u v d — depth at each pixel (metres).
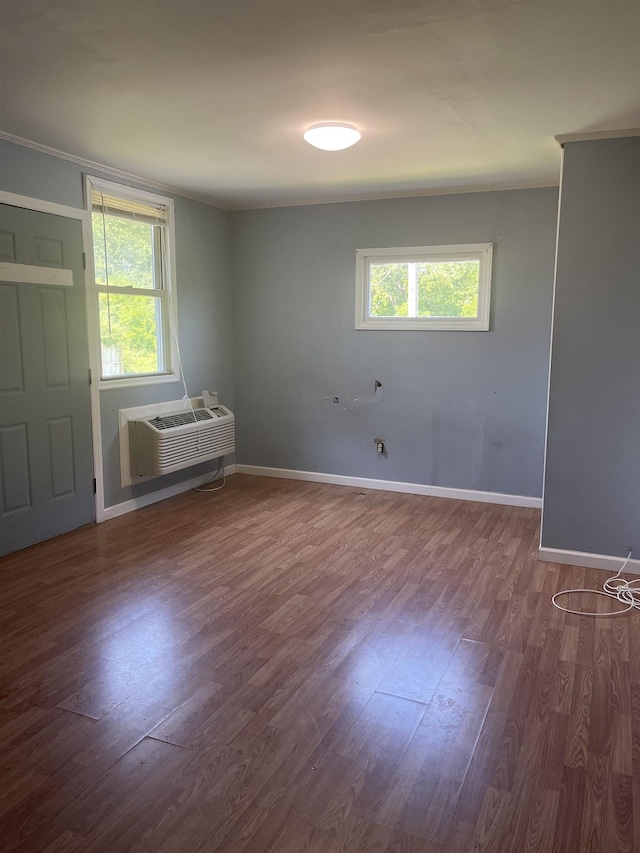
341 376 5.41
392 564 3.67
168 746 2.06
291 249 5.43
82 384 4.16
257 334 5.68
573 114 3.08
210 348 5.46
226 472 5.80
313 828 1.73
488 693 2.38
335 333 5.38
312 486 5.47
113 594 3.23
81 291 4.09
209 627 2.89
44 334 3.86
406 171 4.29
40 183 3.74
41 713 2.23
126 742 2.08
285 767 1.97
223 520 4.48
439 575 3.51
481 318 4.86
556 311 3.49
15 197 3.58
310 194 5.07
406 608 3.10
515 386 4.83
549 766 1.99
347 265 5.25
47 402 3.91
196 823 1.74
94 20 2.14
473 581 3.43
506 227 4.70
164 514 4.62
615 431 3.48
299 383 5.57
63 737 2.10
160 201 4.73
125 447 4.57
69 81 2.68
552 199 4.55
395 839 1.69
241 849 1.66
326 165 4.12
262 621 2.95
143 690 2.38
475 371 4.93
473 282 4.93
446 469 5.13
